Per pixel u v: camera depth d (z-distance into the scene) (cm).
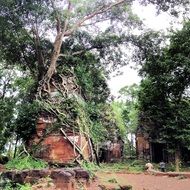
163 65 2594
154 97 2645
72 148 1989
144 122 3006
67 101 2098
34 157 1969
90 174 1388
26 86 2947
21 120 2088
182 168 2548
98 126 2347
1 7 1978
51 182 1170
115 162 3400
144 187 1357
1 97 3119
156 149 3222
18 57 2528
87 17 2320
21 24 2100
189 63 2494
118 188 1221
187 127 2466
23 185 1173
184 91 2602
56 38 2244
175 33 2614
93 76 2720
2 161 2427
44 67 2333
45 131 2031
